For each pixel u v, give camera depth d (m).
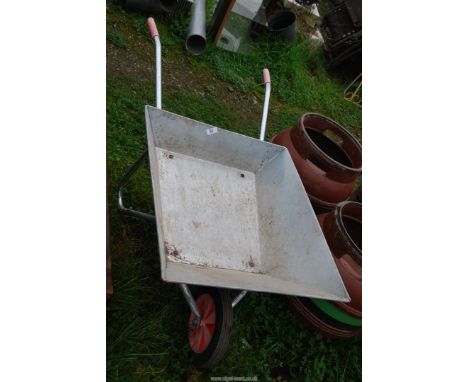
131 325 1.45
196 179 1.70
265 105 1.84
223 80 2.83
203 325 1.48
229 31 3.07
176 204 1.62
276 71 3.25
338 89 3.79
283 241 1.67
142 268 1.65
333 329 1.81
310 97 3.37
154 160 1.34
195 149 1.70
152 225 1.81
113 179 1.84
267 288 1.34
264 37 3.31
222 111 2.63
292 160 1.80
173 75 2.56
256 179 1.86
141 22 2.65
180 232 1.58
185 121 1.60
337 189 1.97
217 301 1.43
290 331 1.85
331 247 1.74
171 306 1.62
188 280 1.15
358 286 1.67
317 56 3.77
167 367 1.49
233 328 1.71
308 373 1.76
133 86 2.30
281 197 1.73
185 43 2.73
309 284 1.50
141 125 2.16
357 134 3.44
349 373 1.89
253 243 1.75
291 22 3.43
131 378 1.38
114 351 1.40
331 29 3.85
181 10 2.88
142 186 1.91
